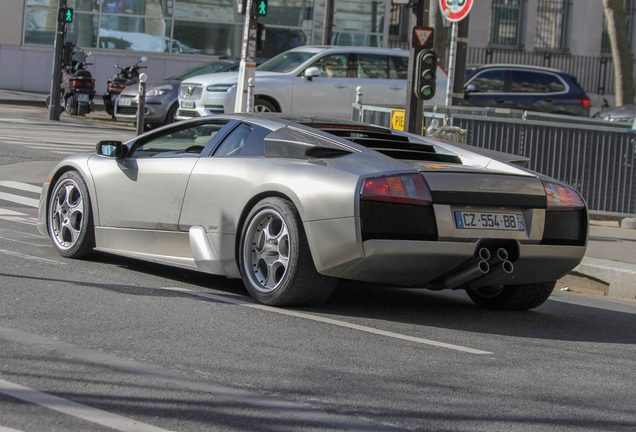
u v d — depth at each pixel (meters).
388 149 8.12
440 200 7.38
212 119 8.97
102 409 4.86
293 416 4.93
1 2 42.34
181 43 43.81
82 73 32.41
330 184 7.37
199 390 5.30
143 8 43.34
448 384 5.80
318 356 6.28
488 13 48.09
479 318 8.35
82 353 5.93
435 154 8.41
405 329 7.47
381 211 7.23
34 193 15.59
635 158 16.86
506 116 19.56
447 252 7.38
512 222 7.71
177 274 9.37
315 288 7.67
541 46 49.09
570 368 6.50
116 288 8.27
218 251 8.24
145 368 5.69
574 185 16.89
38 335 6.32
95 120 31.58
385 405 5.24
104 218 9.41
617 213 16.92
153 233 8.94
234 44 44.25
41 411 4.77
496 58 48.53
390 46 47.81
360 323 7.55
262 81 22.92
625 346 7.50
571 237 8.11
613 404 5.62
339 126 8.84
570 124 16.81
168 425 4.67
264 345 6.48
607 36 49.31
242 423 4.77
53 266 9.19
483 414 5.20
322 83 23.56
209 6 43.81
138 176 9.08
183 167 8.70
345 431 4.73
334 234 7.28
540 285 8.67
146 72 43.66
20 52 42.81
